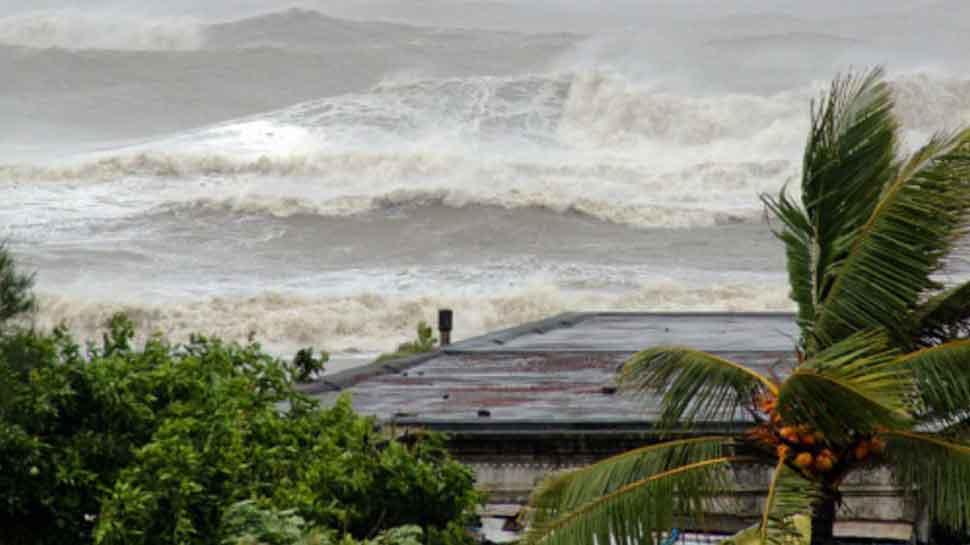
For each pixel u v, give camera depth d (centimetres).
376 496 3256
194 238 16912
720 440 2912
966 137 2897
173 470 2975
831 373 2664
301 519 2972
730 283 13875
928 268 2905
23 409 3114
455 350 6075
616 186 19388
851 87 3070
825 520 2898
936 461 2794
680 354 2997
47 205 18600
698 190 19625
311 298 12888
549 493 2888
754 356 5712
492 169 19588
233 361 3756
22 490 3062
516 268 15225
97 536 2905
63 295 13175
